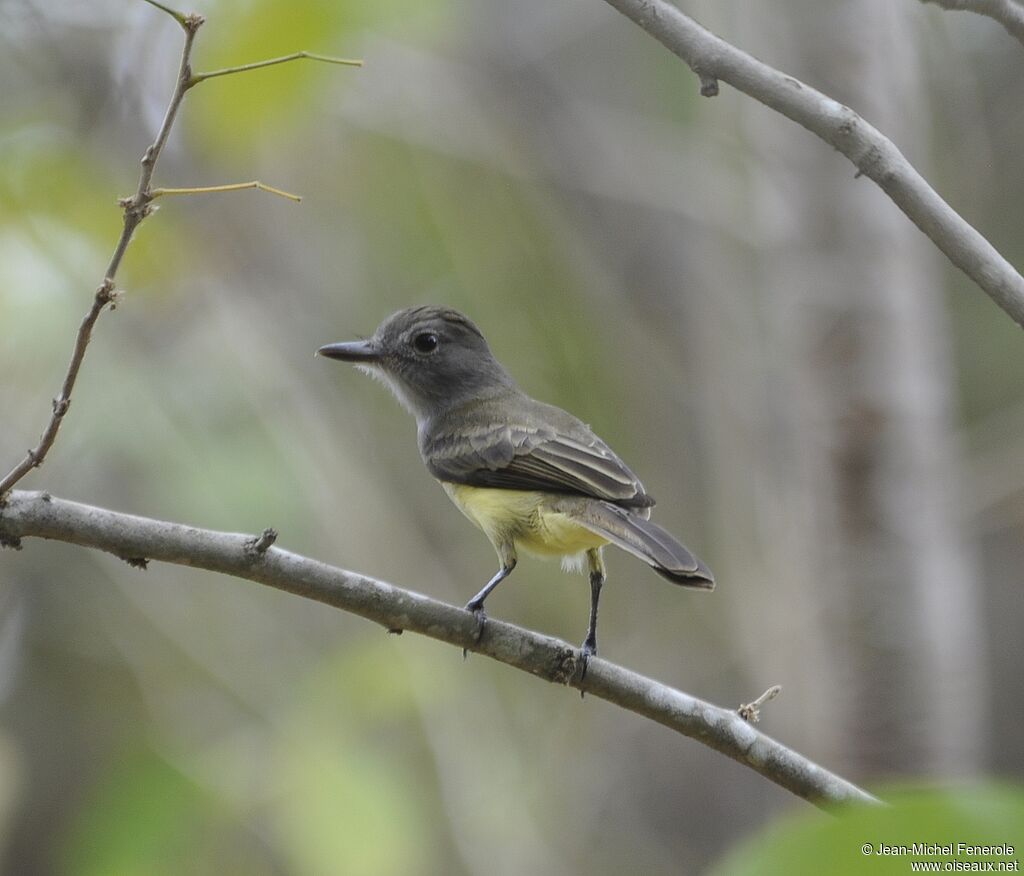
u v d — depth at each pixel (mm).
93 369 12383
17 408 12039
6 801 10781
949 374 12703
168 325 12859
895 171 5469
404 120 13375
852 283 11008
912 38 11461
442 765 11719
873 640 10914
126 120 12141
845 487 11023
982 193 13711
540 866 11711
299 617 12562
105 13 11992
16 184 10477
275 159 13453
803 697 11883
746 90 5586
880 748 10883
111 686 13258
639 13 5660
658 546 7207
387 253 13672
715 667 13516
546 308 13828
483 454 8305
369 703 10594
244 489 12234
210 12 9734
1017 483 11773
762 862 2975
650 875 13234
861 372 10984
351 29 9953
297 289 13336
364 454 13047
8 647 13477
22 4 11766
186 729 11938
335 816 9984
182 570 12680
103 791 9953
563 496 8008
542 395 13719
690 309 13914
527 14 14273
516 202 13812
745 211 12617
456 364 9367
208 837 10141
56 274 11039
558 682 6496
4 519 5852
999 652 16156
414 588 12422
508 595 13211
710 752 14289
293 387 12727
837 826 2965
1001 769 15734
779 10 11070
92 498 12445
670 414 14055
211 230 13055
